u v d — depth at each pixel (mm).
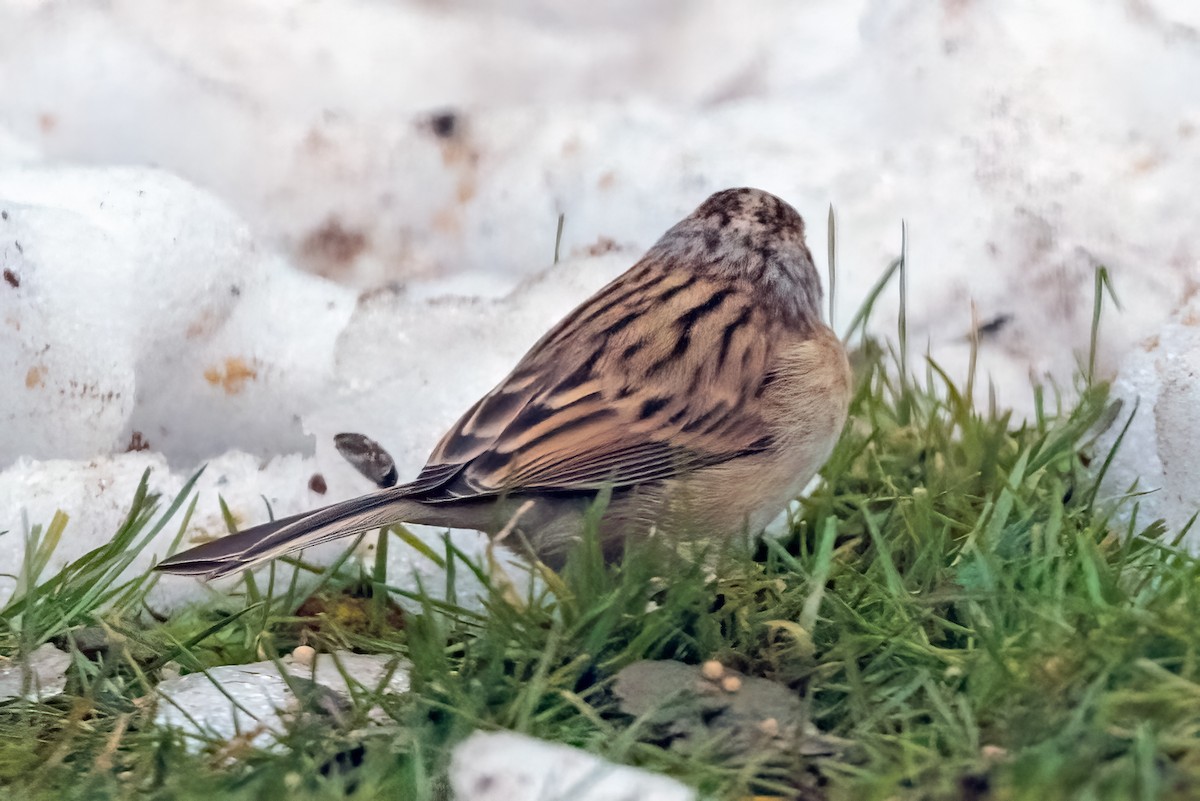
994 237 10883
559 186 11758
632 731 6168
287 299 10227
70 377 9125
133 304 9430
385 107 12375
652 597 7309
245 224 10305
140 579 7867
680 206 11359
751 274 8062
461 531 8641
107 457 9070
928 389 9758
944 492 8289
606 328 7719
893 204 11109
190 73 11898
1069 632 6566
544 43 12797
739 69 12594
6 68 11586
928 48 11711
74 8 11906
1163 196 10844
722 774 6016
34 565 7867
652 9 12914
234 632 7828
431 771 6109
